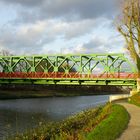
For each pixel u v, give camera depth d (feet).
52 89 417.69
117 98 195.52
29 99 301.22
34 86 391.86
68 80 213.46
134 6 163.73
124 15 166.09
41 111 184.75
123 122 72.38
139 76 185.16
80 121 85.92
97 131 60.49
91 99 317.01
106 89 553.23
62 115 162.40
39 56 227.40
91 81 208.23
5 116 160.04
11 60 235.81
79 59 218.38
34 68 228.84
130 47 164.55
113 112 96.22
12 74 227.81
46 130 74.08
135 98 140.36
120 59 207.82
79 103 252.62
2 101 264.31
